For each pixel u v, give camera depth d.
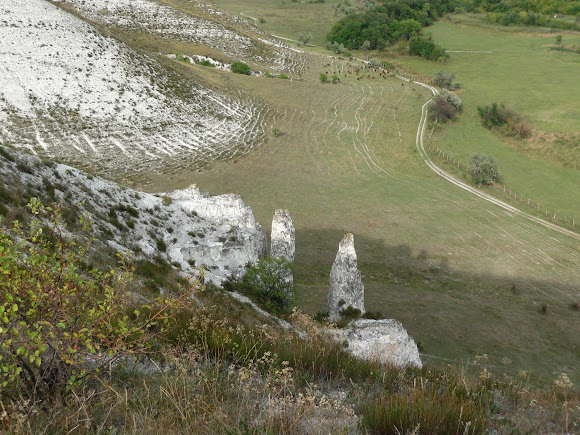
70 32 95.56
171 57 132.62
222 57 142.75
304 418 7.58
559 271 54.38
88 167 70.19
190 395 7.73
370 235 61.25
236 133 92.94
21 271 6.99
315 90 123.81
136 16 154.38
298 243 58.12
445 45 180.12
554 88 132.38
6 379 7.18
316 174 79.94
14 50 87.00
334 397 9.81
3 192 18.44
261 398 8.52
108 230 22.98
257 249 35.47
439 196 74.31
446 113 109.62
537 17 197.62
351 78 140.75
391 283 50.19
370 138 97.69
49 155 70.75
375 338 20.41
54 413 6.73
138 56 101.75
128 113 87.00
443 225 64.69
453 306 43.59
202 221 33.06
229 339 10.77
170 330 10.77
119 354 7.80
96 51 95.25
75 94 85.19
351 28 178.00
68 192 23.66
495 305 45.62
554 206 73.38
